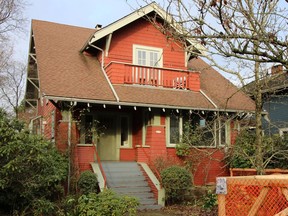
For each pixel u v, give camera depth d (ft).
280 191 11.85
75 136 42.14
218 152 48.52
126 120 52.60
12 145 26.32
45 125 53.57
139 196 40.11
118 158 50.80
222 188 12.73
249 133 40.91
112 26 50.31
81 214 22.40
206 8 15.61
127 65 49.78
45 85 43.06
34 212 27.89
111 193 23.82
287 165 37.45
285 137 42.19
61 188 33.58
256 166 28.48
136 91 48.29
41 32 57.67
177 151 48.19
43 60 49.14
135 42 53.83
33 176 27.78
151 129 47.80
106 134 50.93
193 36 16.11
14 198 28.84
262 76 27.32
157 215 33.96
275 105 54.13
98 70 51.34
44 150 29.99
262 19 15.74
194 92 53.16
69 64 50.39
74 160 40.75
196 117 51.13
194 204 37.86
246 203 12.47
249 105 52.60
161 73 51.88
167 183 39.11
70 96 41.93
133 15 51.21
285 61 15.01
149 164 46.42
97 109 49.98
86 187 36.70
